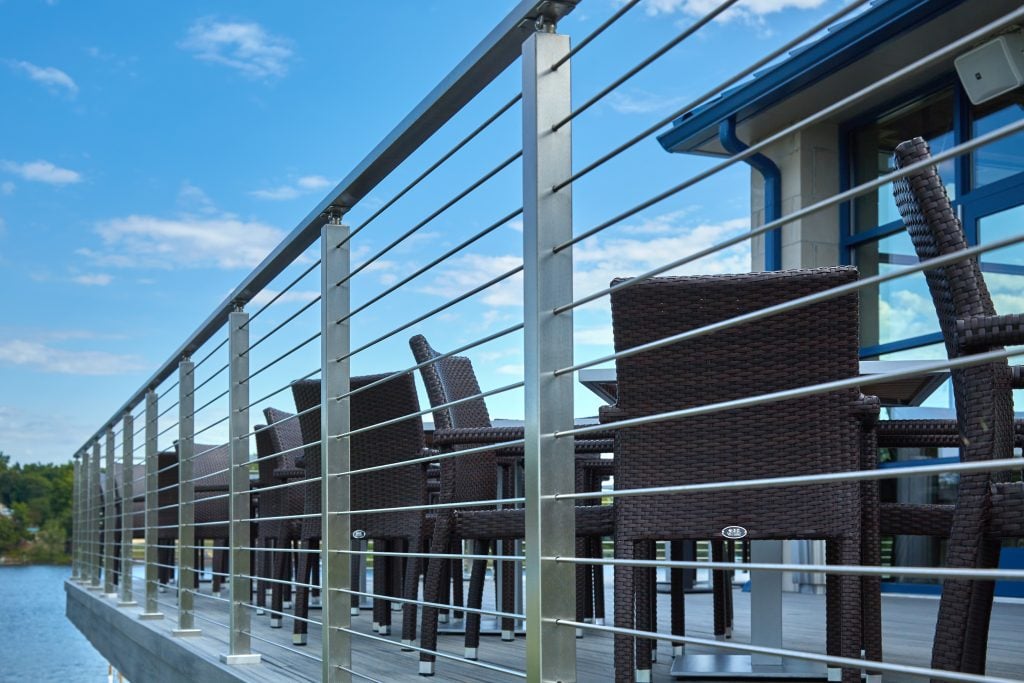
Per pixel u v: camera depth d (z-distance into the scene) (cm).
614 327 213
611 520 222
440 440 284
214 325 376
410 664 287
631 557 209
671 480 208
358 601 450
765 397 119
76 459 932
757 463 204
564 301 157
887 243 657
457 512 268
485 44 174
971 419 158
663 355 210
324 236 261
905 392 301
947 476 539
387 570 373
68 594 861
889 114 657
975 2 518
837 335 201
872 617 216
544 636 150
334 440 251
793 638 354
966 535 156
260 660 308
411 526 318
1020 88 561
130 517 577
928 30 549
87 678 715
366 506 328
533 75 161
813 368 202
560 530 153
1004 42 527
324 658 242
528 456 155
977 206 584
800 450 202
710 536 205
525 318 160
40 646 861
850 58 584
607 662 287
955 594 154
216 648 341
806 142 684
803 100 652
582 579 346
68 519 2211
